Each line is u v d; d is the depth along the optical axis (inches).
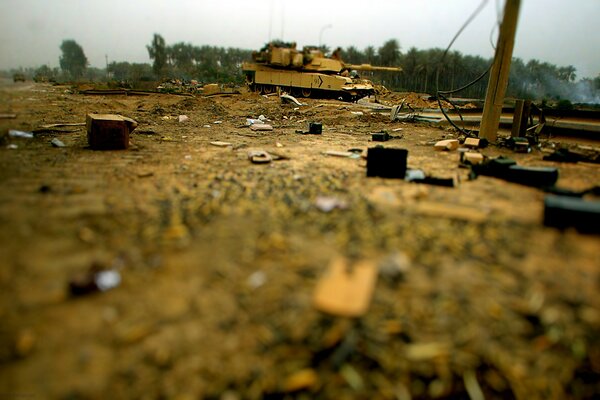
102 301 100.8
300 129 537.6
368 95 1239.5
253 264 120.3
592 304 105.5
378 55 3545.8
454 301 106.0
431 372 89.4
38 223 143.6
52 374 80.4
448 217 161.2
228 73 3164.4
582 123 501.4
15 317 93.4
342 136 470.9
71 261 117.8
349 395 84.3
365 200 182.2
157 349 87.9
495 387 88.8
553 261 125.5
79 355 84.8
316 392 84.1
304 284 110.9
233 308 100.9
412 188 206.5
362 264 119.4
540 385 89.2
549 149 371.2
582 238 142.5
